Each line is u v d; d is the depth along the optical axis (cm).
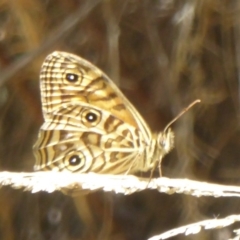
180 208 48
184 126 48
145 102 48
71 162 39
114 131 39
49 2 48
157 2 48
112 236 48
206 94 48
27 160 49
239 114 48
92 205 48
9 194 49
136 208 49
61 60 39
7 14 48
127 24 48
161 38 48
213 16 47
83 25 48
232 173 48
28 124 49
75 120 39
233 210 47
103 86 39
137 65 48
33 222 50
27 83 48
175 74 48
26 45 47
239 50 47
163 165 47
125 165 39
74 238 49
